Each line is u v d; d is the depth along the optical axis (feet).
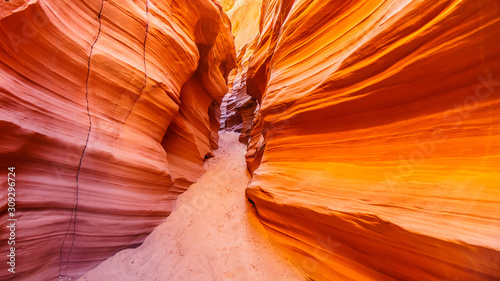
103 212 11.39
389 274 7.43
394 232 6.57
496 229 4.77
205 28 26.86
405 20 6.68
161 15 17.29
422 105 6.83
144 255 12.68
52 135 8.96
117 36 12.94
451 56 5.77
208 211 17.44
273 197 12.46
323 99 10.28
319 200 9.55
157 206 15.47
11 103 7.57
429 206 6.09
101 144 11.27
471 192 5.45
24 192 8.04
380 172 7.85
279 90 14.73
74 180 10.10
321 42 12.59
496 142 5.27
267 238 13.15
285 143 13.64
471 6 5.14
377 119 8.28
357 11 10.43
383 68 7.54
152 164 14.51
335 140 10.13
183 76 19.97
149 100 14.60
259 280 10.18
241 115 59.57
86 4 11.51
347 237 8.57
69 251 10.03
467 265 5.18
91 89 11.24
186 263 11.76
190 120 27.32
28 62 8.46
